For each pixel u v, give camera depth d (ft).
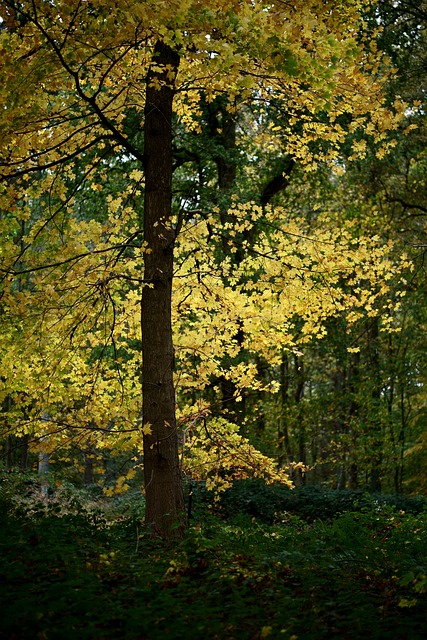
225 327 30.81
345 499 52.37
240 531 24.70
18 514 23.00
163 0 17.08
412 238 59.98
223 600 15.24
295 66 18.08
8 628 11.84
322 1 21.22
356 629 13.93
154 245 26.43
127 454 64.95
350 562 20.99
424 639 13.25
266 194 62.39
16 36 22.20
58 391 28.35
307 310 29.76
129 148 26.37
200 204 49.75
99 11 18.88
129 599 14.26
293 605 15.25
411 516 30.71
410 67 55.01
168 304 26.48
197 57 18.62
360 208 67.26
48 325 26.14
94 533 21.36
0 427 28.27
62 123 25.85
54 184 26.91
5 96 20.49
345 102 25.35
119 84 26.71
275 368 88.89
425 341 77.46
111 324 28.76
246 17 17.43
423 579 16.02
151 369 25.88
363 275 29.04
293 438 91.61
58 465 79.92
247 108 53.57
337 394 84.07
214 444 32.30
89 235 26.40
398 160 62.44
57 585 13.91
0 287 23.90
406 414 90.84
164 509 24.70
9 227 24.61
